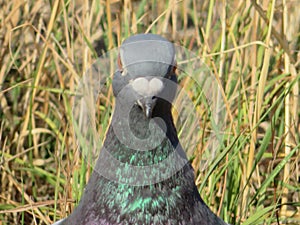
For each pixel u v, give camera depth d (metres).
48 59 13.04
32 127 12.50
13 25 13.09
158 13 13.21
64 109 12.24
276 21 13.28
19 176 12.65
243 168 10.91
